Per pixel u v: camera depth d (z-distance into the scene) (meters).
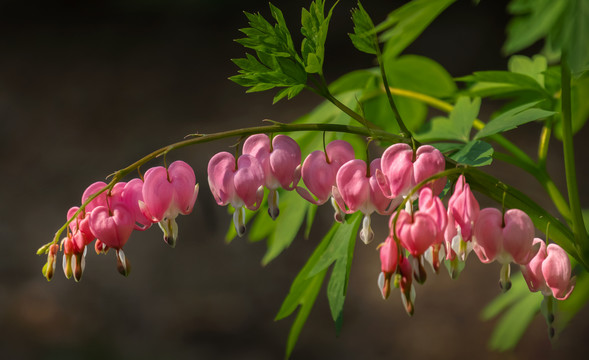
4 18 17.22
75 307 8.18
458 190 1.65
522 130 11.71
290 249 9.34
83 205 1.77
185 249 9.23
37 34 16.55
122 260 1.78
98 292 8.45
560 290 1.71
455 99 2.87
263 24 1.90
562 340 7.47
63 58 15.39
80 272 1.80
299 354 7.59
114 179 1.76
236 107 13.20
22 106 13.35
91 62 15.24
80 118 12.93
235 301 8.35
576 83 2.64
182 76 14.52
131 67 15.03
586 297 3.08
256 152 1.83
